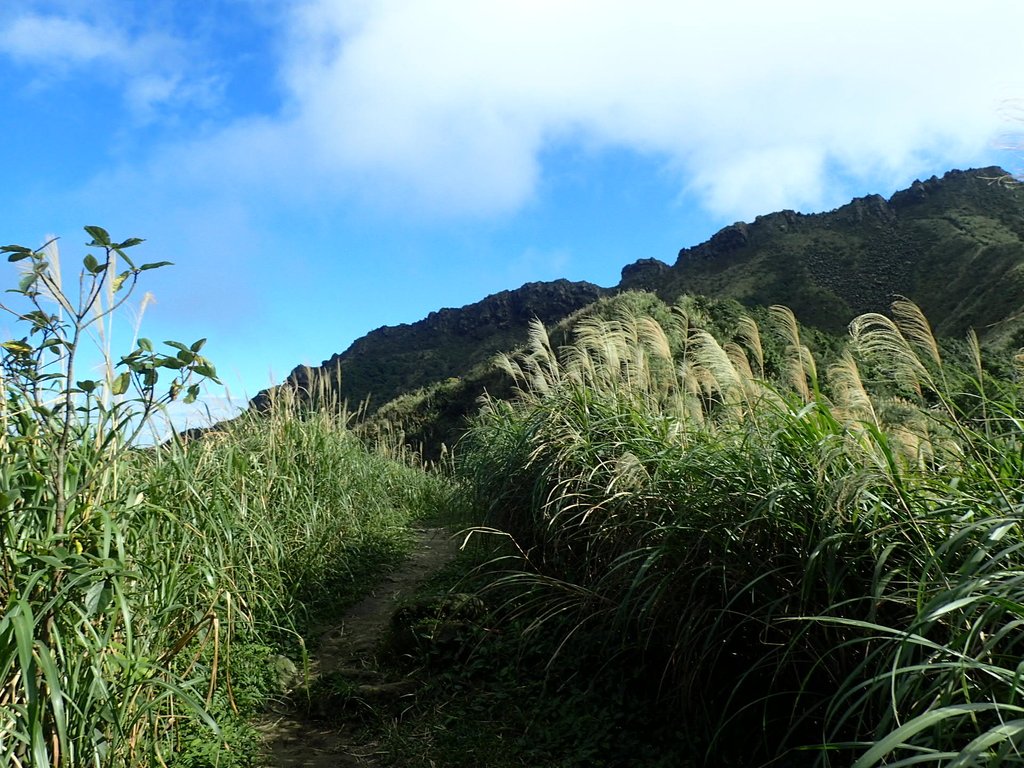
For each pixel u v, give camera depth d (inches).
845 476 140.3
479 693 198.1
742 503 166.6
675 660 170.9
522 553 252.2
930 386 169.0
